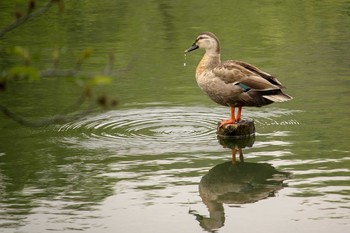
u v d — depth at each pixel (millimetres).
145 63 20938
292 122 15844
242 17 26562
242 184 12594
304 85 18359
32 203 11781
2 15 26750
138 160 13711
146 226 10969
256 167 13297
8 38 24000
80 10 28281
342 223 10969
